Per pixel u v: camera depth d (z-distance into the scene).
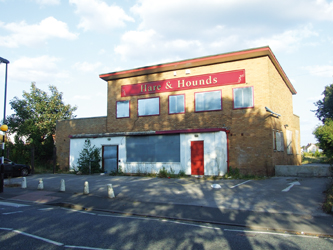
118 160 21.75
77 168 23.30
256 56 19.20
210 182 15.95
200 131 18.66
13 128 32.12
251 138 18.94
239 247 6.01
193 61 20.62
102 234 6.96
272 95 19.64
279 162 20.27
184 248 5.94
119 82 24.28
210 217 8.81
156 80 22.73
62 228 7.53
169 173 19.09
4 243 6.21
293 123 26.97
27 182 17.55
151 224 8.09
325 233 7.04
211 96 20.58
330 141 16.16
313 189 12.54
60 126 26.94
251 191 12.85
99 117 25.03
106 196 12.46
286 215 8.84
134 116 23.36
